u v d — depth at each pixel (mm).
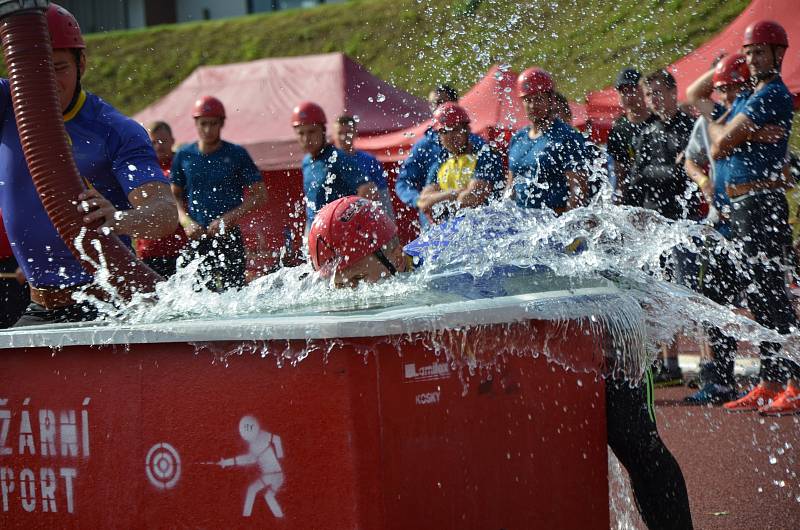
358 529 2521
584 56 18438
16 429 3062
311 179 8406
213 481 2717
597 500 3211
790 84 10758
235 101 16000
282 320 2607
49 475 3016
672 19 20094
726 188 7105
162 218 4090
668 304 3473
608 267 3518
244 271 8625
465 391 2779
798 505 4844
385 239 3502
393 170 13266
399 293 3213
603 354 3205
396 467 2568
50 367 2990
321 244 3451
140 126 4430
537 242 3672
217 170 8484
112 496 2896
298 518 2596
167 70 40031
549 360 3047
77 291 4305
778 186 7020
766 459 5703
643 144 8008
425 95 21906
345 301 3133
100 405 2902
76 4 48375
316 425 2555
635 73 7992
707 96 8078
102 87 39750
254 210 8656
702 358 7469
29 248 4328
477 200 7668
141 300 3686
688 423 6711
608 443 3424
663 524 3412
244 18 42531
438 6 25047
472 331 2787
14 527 3094
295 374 2576
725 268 7277
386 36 35594
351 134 8508
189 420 2746
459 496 2752
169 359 2773
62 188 3805
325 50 36938
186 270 3775
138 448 2840
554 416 3068
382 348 2547
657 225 3926
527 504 2975
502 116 11562
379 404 2533
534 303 2941
